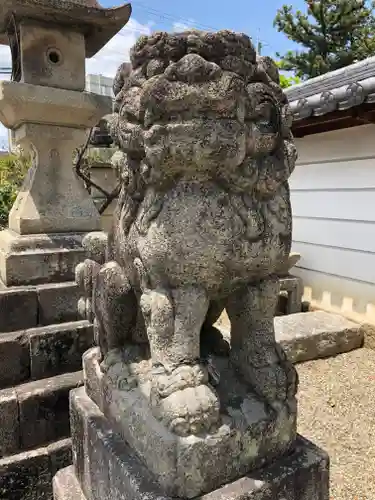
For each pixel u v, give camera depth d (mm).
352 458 2145
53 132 2461
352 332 3391
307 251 4070
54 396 2035
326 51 11023
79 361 2238
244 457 1159
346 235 3650
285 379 1271
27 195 2445
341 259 3715
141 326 1458
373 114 3004
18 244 2320
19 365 2105
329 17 10484
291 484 1187
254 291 1260
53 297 2273
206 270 1151
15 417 1962
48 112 2328
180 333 1179
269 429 1202
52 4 2172
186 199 1119
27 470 1918
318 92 3492
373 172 3379
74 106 2322
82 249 2420
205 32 1045
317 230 3943
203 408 1097
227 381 1312
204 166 1082
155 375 1188
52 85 2387
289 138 1214
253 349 1293
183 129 1013
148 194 1195
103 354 1535
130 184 1233
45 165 2486
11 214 2645
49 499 1977
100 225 2645
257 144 1090
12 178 6348
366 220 3461
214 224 1113
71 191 2561
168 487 1077
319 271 3951
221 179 1126
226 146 1029
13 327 2191
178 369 1164
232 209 1134
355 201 3547
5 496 1893
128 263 1326
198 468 1076
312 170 3951
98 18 2309
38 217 2436
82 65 2473
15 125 2484
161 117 1027
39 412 2012
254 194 1172
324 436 2326
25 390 2018
